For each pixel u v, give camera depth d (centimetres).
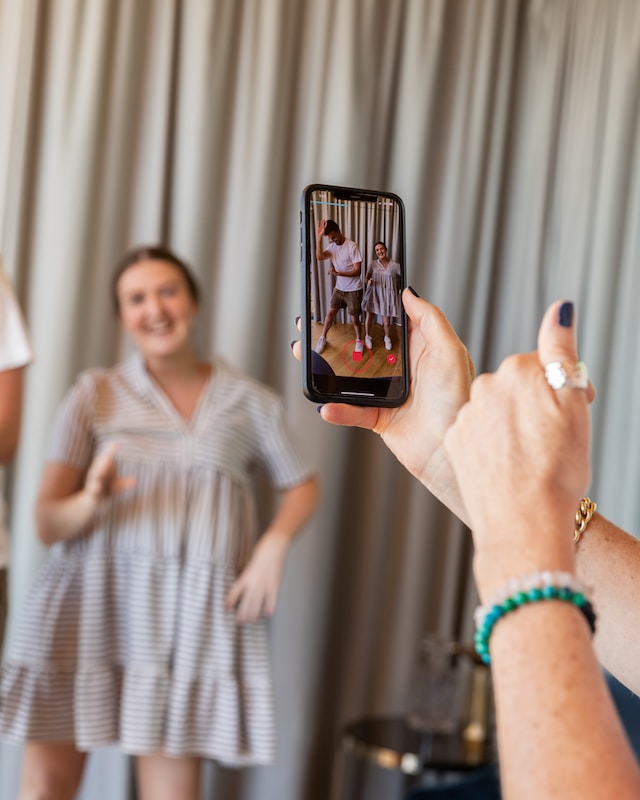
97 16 298
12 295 239
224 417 261
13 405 236
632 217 294
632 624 82
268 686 253
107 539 250
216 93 307
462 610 324
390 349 85
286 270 315
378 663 323
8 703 247
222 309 311
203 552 250
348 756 298
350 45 312
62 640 249
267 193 310
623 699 217
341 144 312
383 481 321
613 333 295
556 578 58
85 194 298
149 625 246
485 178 324
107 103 302
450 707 292
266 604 255
